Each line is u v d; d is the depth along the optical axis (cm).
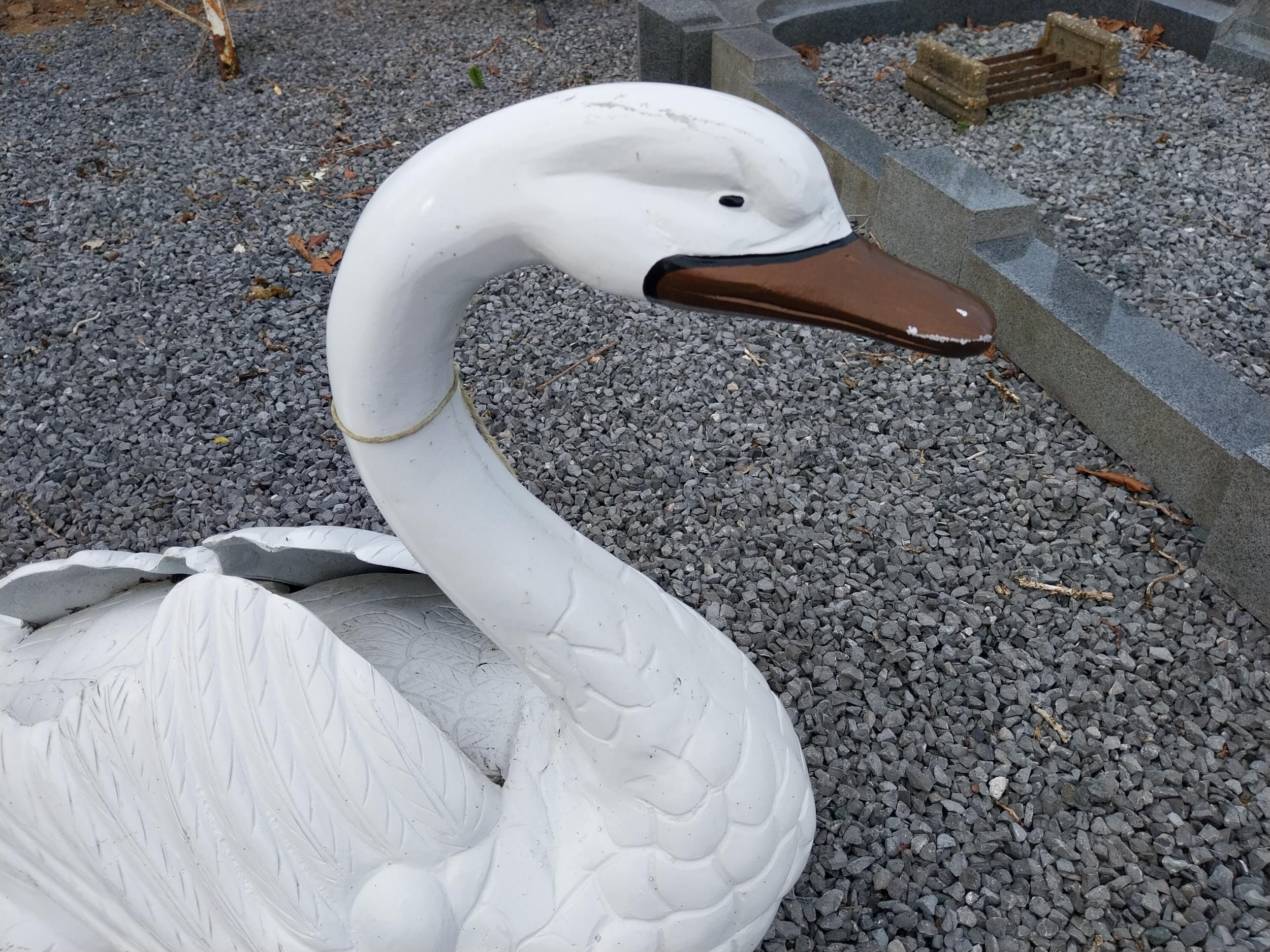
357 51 696
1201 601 290
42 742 164
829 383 379
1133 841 231
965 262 394
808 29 652
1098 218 459
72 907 171
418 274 123
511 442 362
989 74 557
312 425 374
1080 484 330
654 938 162
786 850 169
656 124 114
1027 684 267
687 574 306
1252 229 444
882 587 297
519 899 158
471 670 186
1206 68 599
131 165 550
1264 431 298
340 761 147
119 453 364
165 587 204
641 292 125
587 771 162
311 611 197
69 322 430
